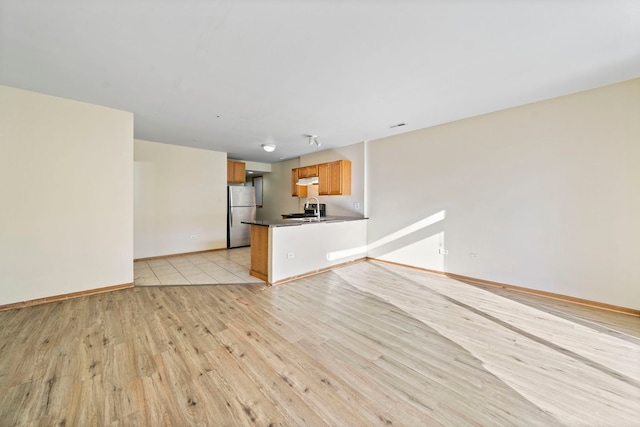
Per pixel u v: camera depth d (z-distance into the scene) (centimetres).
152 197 513
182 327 237
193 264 475
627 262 262
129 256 343
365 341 216
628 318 254
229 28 175
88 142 310
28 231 278
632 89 255
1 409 142
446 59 214
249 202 681
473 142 364
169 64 222
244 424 135
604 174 272
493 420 138
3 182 265
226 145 542
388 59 214
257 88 268
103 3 151
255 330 233
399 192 457
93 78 247
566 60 217
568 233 295
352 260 486
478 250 366
